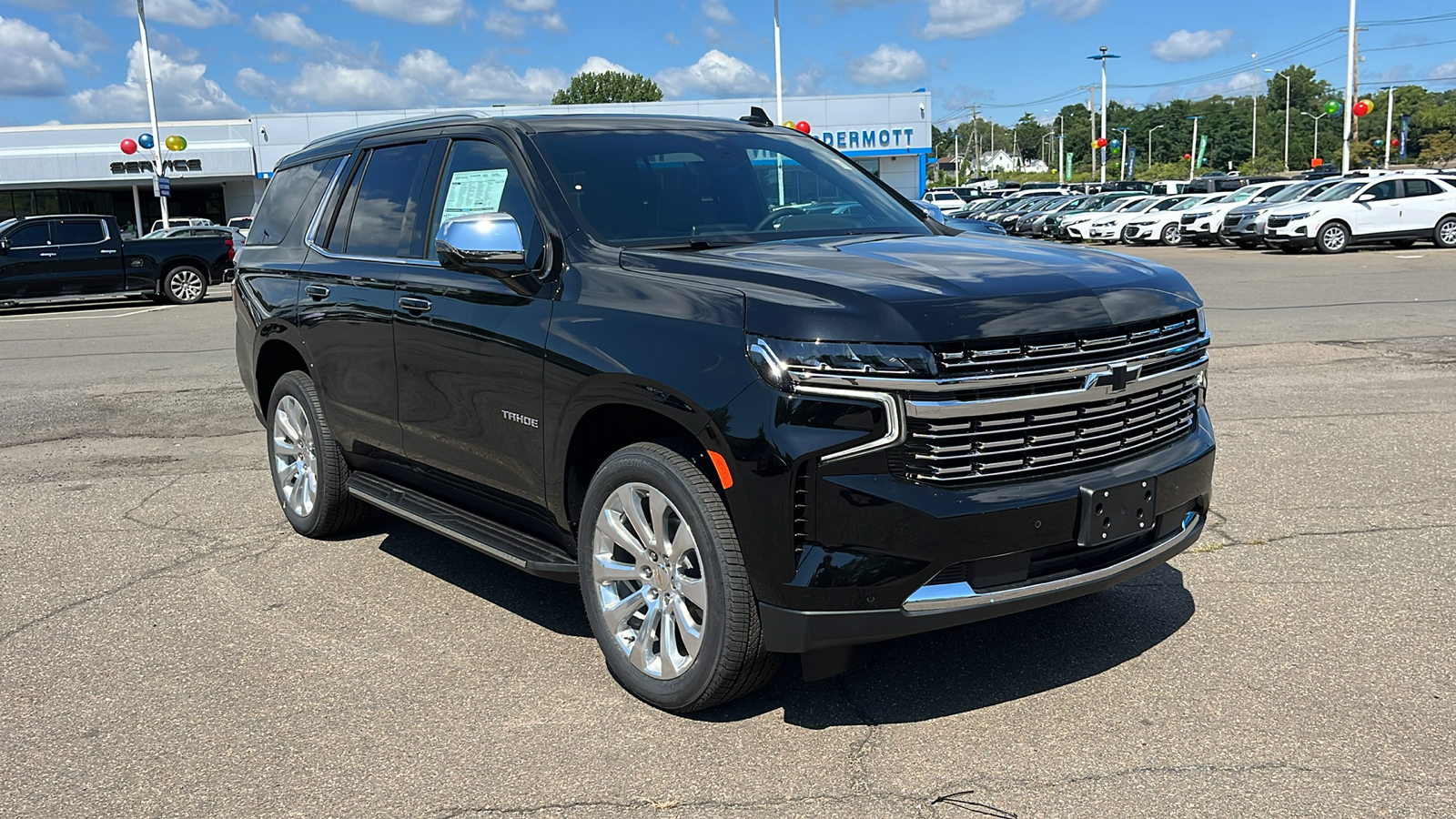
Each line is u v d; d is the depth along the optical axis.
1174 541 3.60
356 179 5.21
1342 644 3.89
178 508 6.22
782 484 3.08
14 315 19.61
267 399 5.98
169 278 20.89
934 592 3.12
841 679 3.77
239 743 3.43
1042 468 3.25
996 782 3.06
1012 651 3.94
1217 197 34.12
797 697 3.64
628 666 3.64
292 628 4.38
